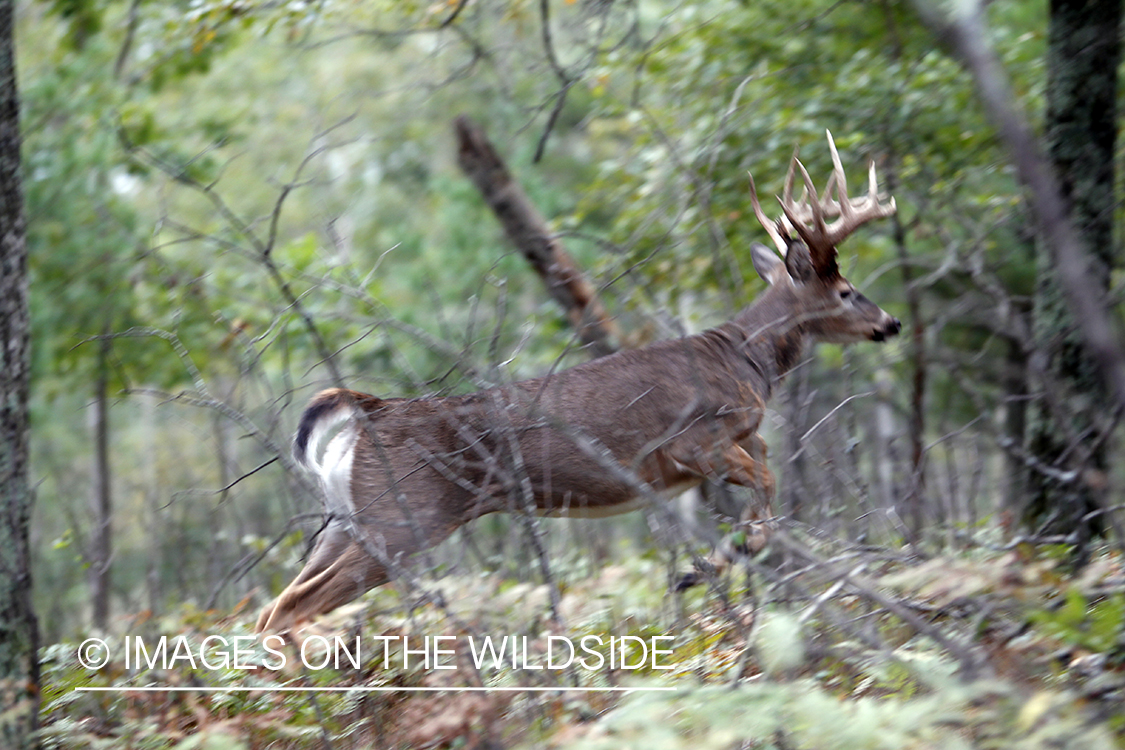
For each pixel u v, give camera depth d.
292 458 10.07
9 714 6.57
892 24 16.19
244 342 9.80
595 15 14.23
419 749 6.78
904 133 16.20
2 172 7.28
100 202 21.36
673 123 17.98
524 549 9.97
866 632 6.45
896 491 10.66
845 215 11.65
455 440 9.84
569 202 28.88
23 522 7.07
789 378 12.36
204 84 35.34
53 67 22.22
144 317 21.64
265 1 15.09
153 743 7.12
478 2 15.44
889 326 12.01
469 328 8.51
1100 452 10.48
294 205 35.97
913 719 5.16
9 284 7.25
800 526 8.02
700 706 5.58
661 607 9.62
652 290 16.69
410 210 37.31
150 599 12.17
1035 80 16.41
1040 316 11.14
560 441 10.03
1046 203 4.06
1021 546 8.00
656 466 10.47
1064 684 6.18
